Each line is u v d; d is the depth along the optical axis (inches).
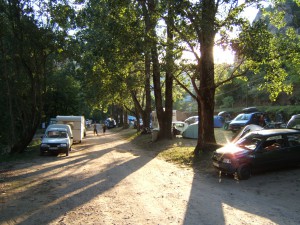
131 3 535.8
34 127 865.5
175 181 414.6
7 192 377.4
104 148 942.4
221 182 399.9
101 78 805.2
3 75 841.5
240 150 416.2
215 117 1469.0
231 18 459.5
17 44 772.6
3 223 260.5
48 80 1166.3
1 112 1018.1
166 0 435.2
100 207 298.4
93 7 668.7
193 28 483.8
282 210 275.3
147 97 1326.3
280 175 408.5
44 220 263.9
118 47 516.7
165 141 928.9
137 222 251.1
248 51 465.1
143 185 393.4
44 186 406.9
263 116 1108.5
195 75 601.9
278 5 597.0
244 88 2097.7
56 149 763.4
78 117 1168.2
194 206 293.4
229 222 245.6
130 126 2471.7
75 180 441.4
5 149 1006.4
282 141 423.5
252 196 327.3
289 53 521.7
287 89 596.7
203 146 597.3
